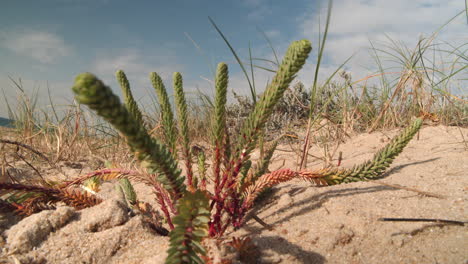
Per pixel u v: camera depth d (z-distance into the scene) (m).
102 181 0.57
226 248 0.27
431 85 0.74
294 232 0.31
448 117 0.78
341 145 0.74
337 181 0.36
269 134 0.97
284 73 0.23
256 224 0.34
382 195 0.37
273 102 0.25
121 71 0.29
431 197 0.35
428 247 0.27
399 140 0.37
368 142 0.72
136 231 0.31
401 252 0.27
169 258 0.19
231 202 0.33
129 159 0.70
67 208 0.32
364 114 0.90
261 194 0.40
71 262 0.28
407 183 0.40
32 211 0.34
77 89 0.14
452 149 0.55
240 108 1.07
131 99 0.29
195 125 0.94
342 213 0.33
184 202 0.21
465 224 0.29
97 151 0.81
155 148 0.20
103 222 0.31
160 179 0.23
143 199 0.48
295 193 0.40
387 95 0.86
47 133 0.79
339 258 0.27
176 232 0.20
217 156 0.30
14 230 0.30
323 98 0.97
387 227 0.30
